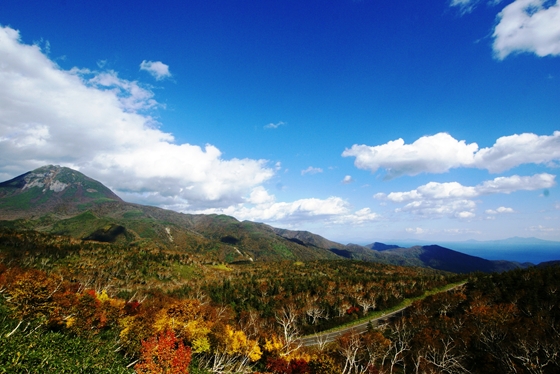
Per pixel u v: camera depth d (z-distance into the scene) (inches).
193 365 1701.5
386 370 2217.0
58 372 946.7
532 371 1871.3
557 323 2422.5
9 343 997.8
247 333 2719.0
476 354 2310.5
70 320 1513.3
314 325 3666.3
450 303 3740.2
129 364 1347.2
